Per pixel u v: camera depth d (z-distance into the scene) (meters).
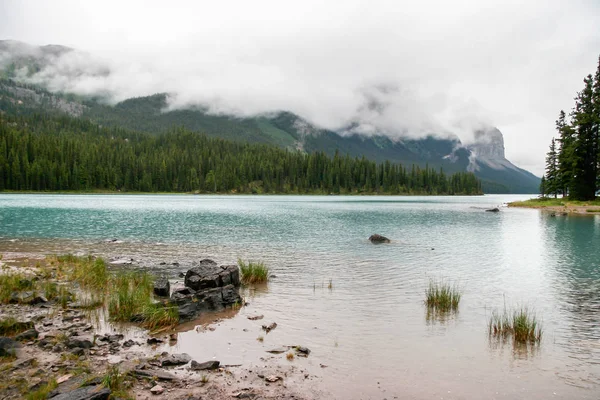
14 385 7.67
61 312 12.59
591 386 8.32
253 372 8.73
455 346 10.37
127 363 8.95
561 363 9.41
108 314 12.56
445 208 86.00
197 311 12.65
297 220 50.03
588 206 69.44
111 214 55.62
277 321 12.21
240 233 35.28
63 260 20.64
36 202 83.88
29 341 10.05
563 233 37.41
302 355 9.67
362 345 10.35
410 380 8.48
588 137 74.31
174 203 95.06
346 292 15.67
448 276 18.73
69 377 8.03
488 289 16.33
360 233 36.31
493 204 111.94
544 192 113.94
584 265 21.66
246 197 155.25
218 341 10.56
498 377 8.67
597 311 13.40
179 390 7.86
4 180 137.25
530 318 12.63
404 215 62.84
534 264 21.94
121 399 7.30
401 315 12.85
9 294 13.88
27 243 27.72
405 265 21.39
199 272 16.14
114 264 20.86
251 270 17.45
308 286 16.64
